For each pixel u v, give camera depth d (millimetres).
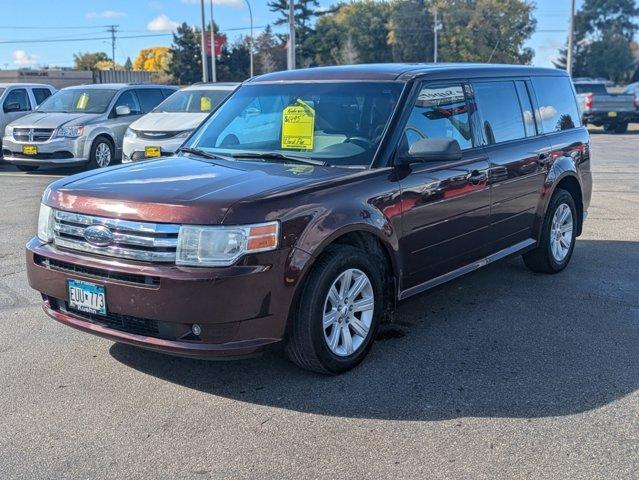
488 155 5492
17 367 4457
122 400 4012
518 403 3965
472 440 3551
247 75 80688
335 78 5254
